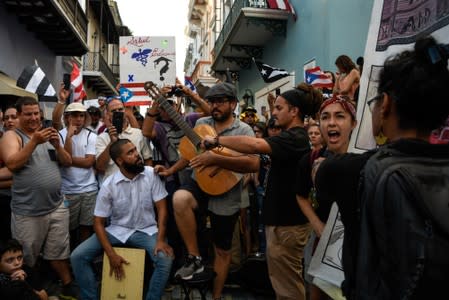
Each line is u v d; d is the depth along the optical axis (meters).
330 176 1.42
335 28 7.95
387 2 2.01
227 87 3.80
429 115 1.22
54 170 4.17
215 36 23.02
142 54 5.61
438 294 1.06
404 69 1.25
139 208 3.92
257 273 4.29
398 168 1.16
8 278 3.36
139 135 4.93
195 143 3.77
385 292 1.13
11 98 8.40
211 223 3.80
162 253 3.72
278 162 2.98
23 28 10.97
